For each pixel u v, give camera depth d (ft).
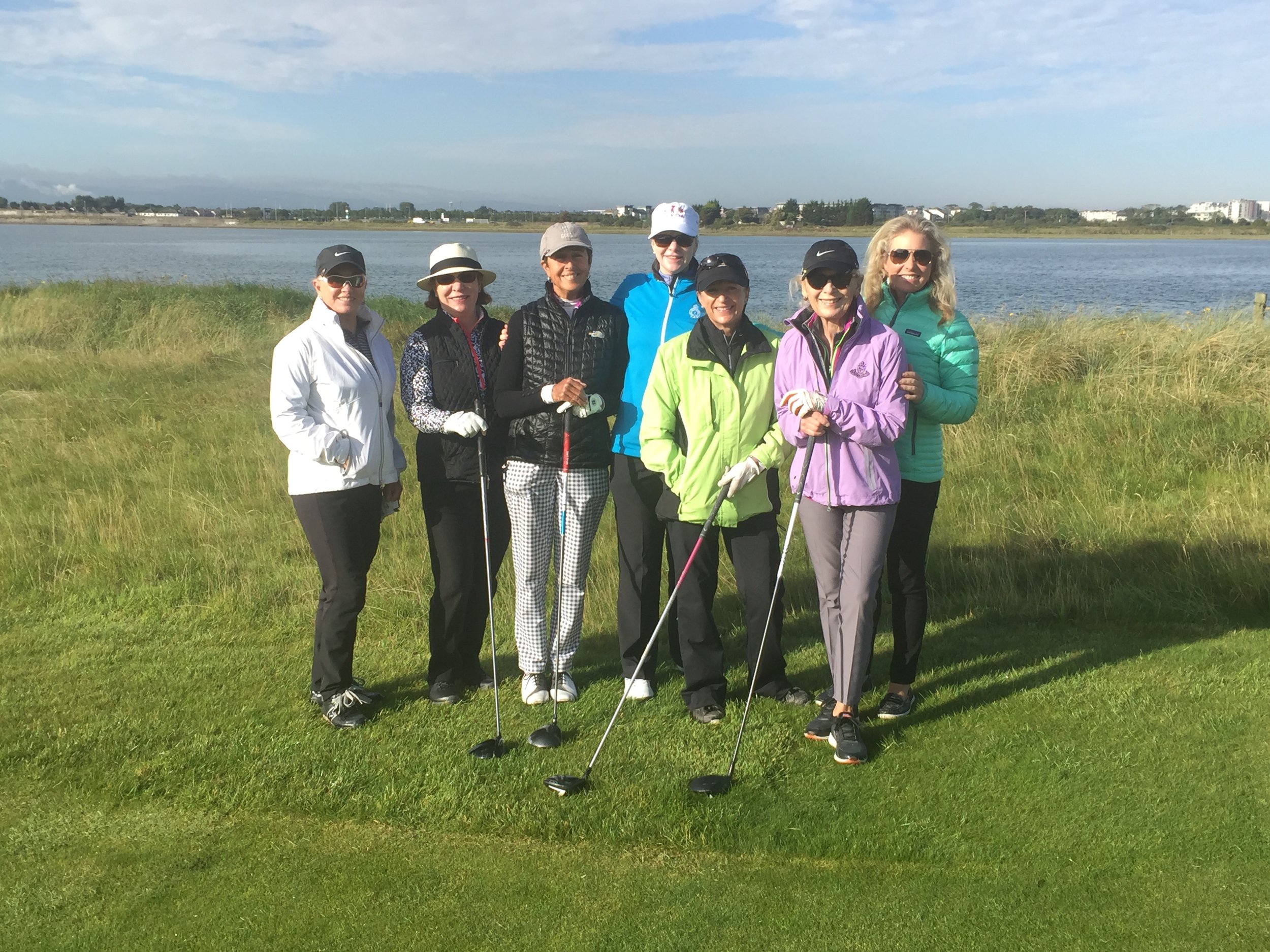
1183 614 17.25
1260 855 10.18
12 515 22.99
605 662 16.19
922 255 12.86
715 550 13.87
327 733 13.56
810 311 12.72
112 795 12.07
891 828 10.96
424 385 14.14
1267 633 16.25
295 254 230.89
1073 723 13.21
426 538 21.94
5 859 10.79
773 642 14.10
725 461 13.30
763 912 9.68
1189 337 37.99
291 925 9.62
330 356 13.42
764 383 13.39
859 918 9.52
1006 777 11.91
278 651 16.51
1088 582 18.69
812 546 12.78
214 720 13.89
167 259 201.26
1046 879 10.00
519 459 14.06
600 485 14.38
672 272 14.07
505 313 63.36
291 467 13.76
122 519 22.47
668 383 13.30
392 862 10.68
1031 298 104.58
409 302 68.64
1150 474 25.13
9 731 13.53
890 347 12.26
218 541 21.67
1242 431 27.76
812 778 12.09
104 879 10.43
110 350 49.19
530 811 11.48
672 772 12.29
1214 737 12.62
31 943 9.41
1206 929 9.15
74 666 15.84
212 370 44.78
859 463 12.21
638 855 10.77
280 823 11.50
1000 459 26.96
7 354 46.65
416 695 14.96
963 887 9.96
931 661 15.72
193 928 9.61
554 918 9.66
